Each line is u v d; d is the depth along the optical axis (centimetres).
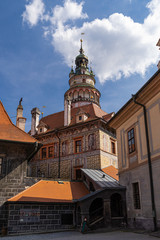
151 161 1556
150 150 1582
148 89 1576
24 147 2161
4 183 2006
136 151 1795
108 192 1930
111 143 3247
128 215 1861
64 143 3281
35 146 1988
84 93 4484
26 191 2016
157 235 1277
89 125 3086
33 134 3672
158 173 1467
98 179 2264
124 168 2002
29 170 3503
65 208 2003
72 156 3130
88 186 2322
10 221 1798
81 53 5522
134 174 1808
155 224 1437
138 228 1667
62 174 3142
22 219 1836
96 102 4441
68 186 2302
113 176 2547
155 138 1535
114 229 1766
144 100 1678
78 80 4872
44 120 4038
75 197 2106
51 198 1991
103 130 3080
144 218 1595
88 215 1834
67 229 1923
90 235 1565
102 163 2880
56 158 3281
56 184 2267
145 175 1628
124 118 2036
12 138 2022
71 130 3256
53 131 3381
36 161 3484
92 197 1886
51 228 1900
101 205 2117
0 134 2030
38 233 1781
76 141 3189
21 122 2912
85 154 3012
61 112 3928
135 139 1822
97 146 2930
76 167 3039
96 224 1800
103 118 3297
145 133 1664
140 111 1770
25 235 1702
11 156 2095
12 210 1828
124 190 1948
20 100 3119
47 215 1923
